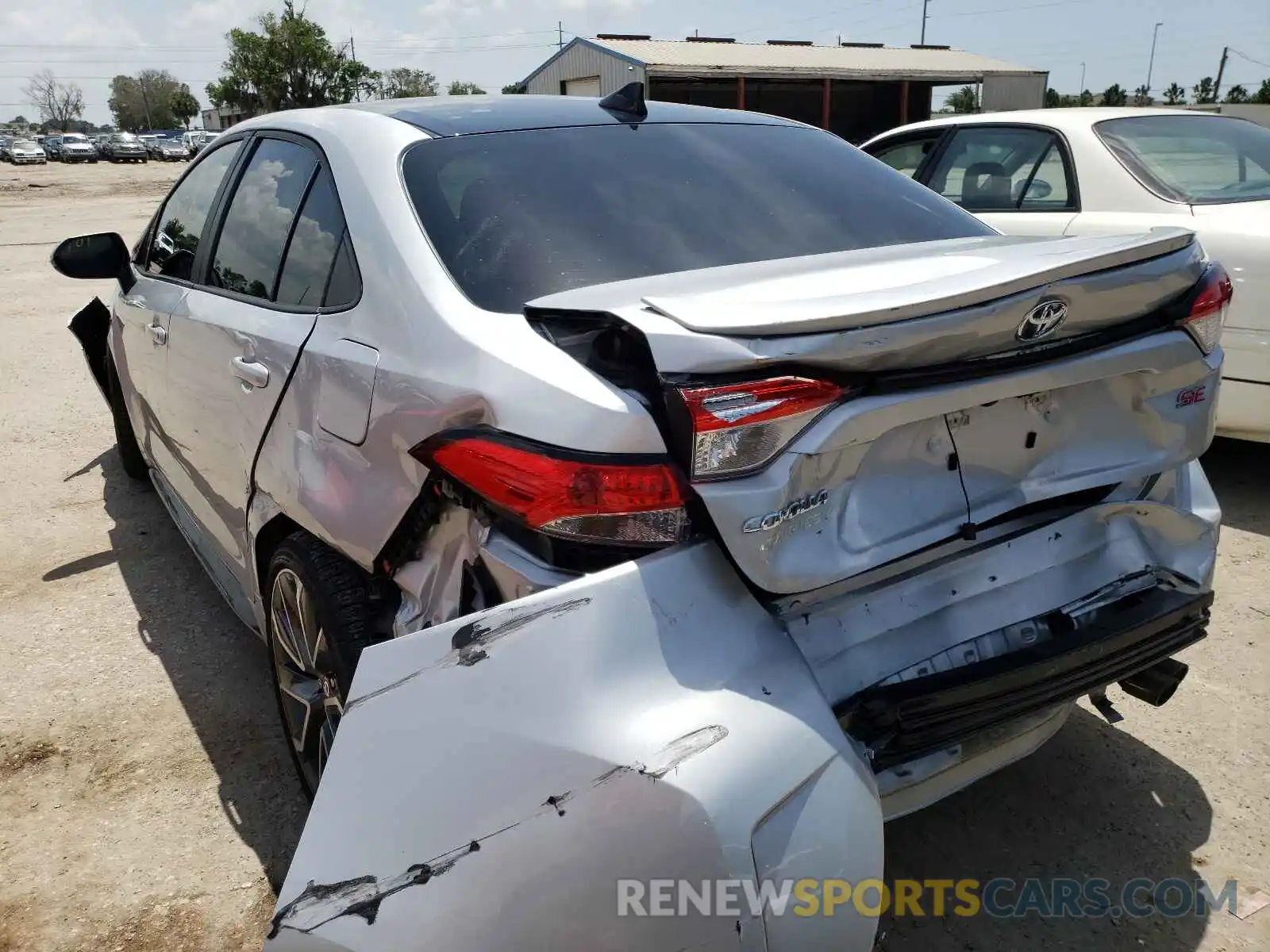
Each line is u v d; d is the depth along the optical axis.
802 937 1.44
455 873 1.47
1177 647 2.08
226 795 2.66
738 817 1.41
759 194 2.42
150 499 4.79
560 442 1.58
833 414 1.55
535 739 1.47
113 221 20.52
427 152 2.29
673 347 1.51
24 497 4.87
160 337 3.25
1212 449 5.06
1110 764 2.66
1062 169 4.89
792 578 1.57
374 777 1.58
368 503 1.96
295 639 2.46
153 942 2.18
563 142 2.42
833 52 31.09
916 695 1.70
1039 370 1.74
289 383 2.29
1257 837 2.38
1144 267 1.83
